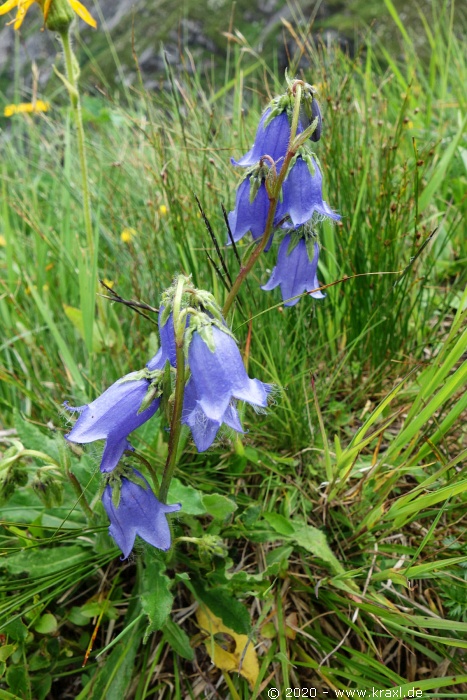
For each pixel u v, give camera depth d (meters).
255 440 0.24
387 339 0.26
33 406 0.26
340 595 0.20
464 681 0.17
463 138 0.35
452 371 0.26
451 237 0.29
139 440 0.22
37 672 0.19
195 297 0.14
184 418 0.16
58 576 0.18
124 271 0.30
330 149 0.27
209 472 0.23
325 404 0.26
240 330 0.24
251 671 0.19
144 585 0.19
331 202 0.28
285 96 0.16
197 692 0.19
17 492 0.21
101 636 0.20
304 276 0.18
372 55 0.45
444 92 0.40
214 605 0.19
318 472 0.23
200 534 0.21
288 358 0.24
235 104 0.35
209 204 0.27
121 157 0.38
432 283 0.29
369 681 0.18
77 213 0.35
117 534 0.16
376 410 0.19
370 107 0.35
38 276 0.30
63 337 0.30
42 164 0.41
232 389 0.14
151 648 0.20
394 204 0.25
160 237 0.29
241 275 0.17
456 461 0.18
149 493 0.16
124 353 0.27
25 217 0.32
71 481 0.18
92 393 0.26
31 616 0.19
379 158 0.28
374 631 0.20
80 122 0.24
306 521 0.22
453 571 0.19
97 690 0.18
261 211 0.17
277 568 0.19
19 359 0.27
